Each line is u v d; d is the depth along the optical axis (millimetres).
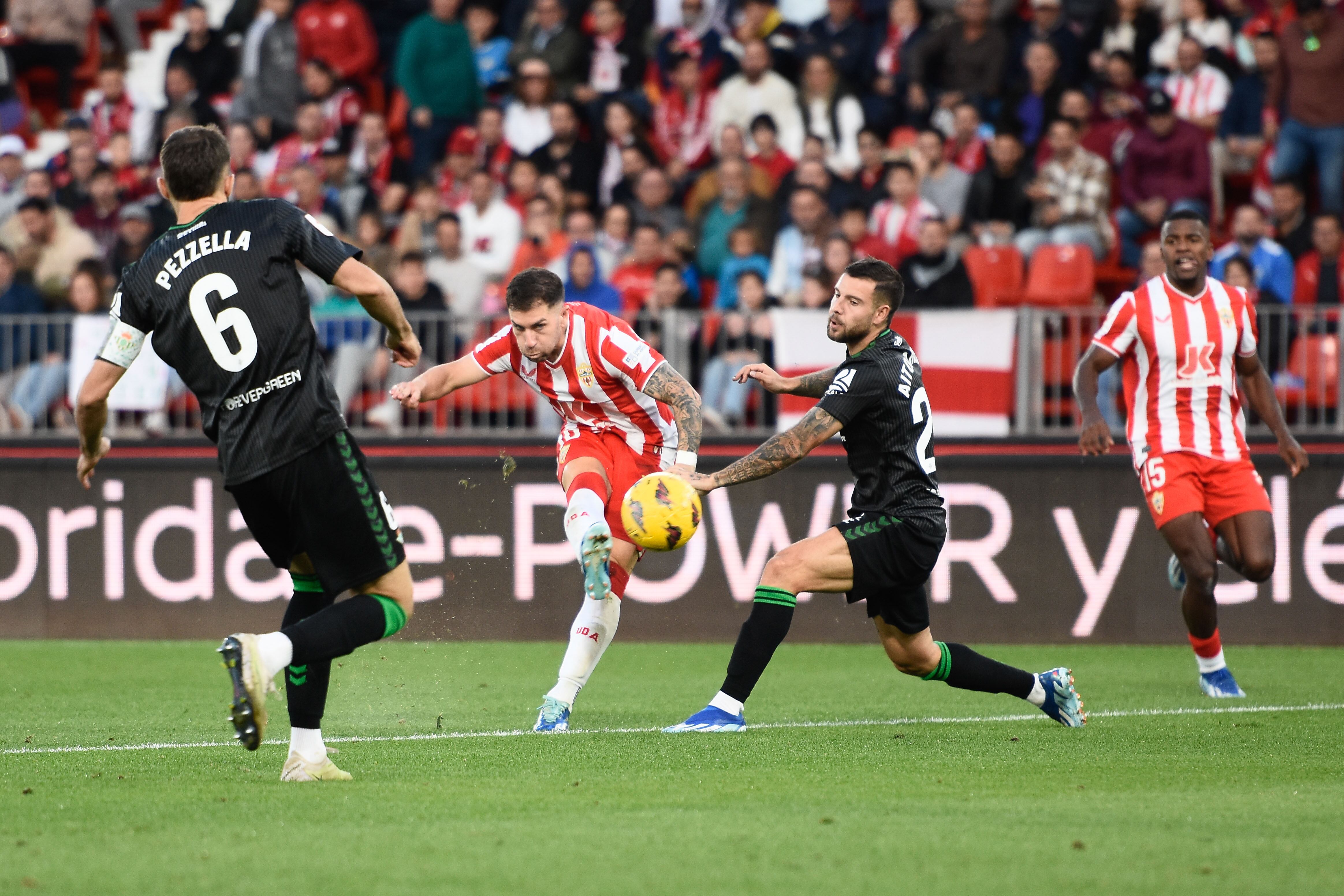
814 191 41281
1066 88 45281
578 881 11258
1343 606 33000
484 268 43125
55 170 49750
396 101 50781
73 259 43688
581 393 20438
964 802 14602
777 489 34125
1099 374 25766
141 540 35000
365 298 14859
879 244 40781
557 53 49844
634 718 22172
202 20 52406
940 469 34125
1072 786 15578
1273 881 11367
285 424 14680
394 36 53281
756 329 34656
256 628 34750
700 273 43094
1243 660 30672
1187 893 11031
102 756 18062
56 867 11719
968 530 34031
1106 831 13180
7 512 35281
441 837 12789
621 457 20875
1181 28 46906
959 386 34188
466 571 34562
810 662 30891
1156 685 26625
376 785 15516
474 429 35062
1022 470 33906
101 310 40844
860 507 19703
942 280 37906
